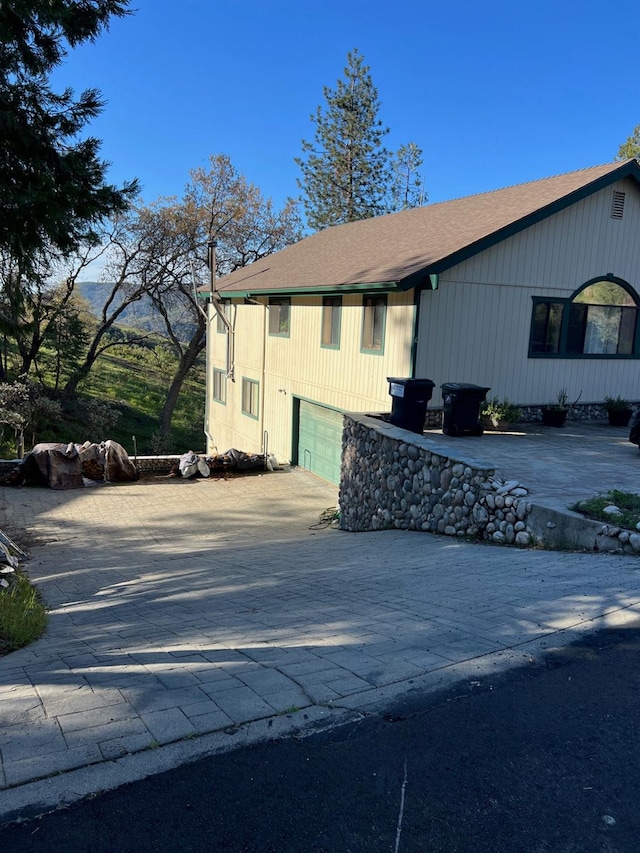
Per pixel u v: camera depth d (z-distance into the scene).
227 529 13.02
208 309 26.91
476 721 3.01
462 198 18.11
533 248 13.34
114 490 17.38
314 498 16.14
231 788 2.47
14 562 8.19
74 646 4.57
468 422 11.86
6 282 7.55
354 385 15.27
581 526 6.43
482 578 5.74
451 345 12.89
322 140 40.19
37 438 28.02
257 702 3.15
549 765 2.67
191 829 2.24
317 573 7.22
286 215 35.09
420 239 14.91
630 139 32.62
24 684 3.54
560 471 8.87
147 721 2.94
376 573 6.71
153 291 34.03
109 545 11.45
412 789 2.49
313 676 3.50
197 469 18.84
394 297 13.31
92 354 33.47
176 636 4.68
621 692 3.30
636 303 14.88
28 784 2.45
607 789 2.52
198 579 7.69
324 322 16.69
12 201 6.68
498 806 2.41
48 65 7.39
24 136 6.75
